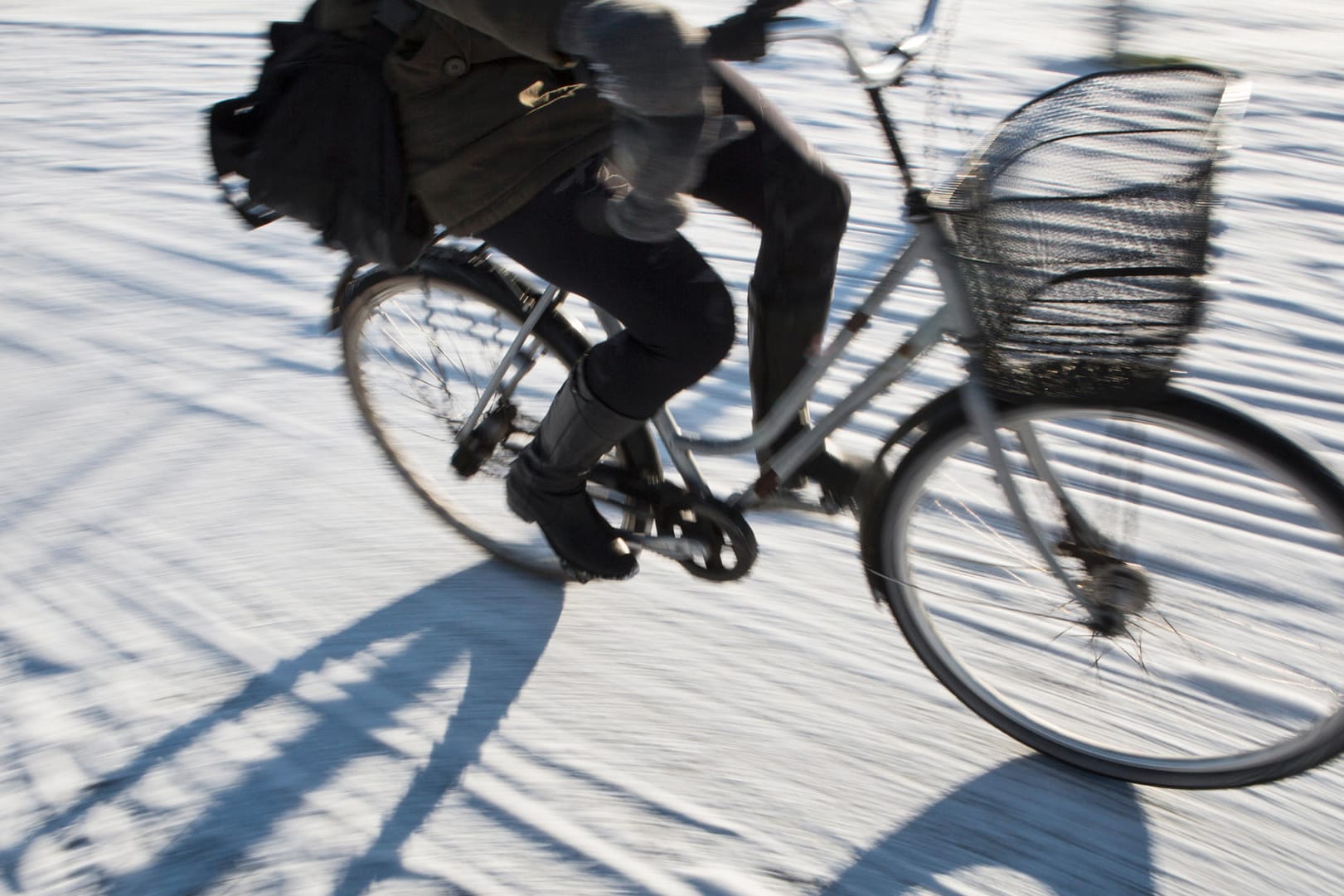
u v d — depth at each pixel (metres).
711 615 2.21
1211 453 2.50
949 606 2.18
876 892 1.68
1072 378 1.51
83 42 6.40
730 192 1.75
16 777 1.88
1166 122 1.35
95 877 1.71
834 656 2.11
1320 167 4.05
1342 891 1.67
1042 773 1.88
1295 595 2.13
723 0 6.38
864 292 3.23
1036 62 5.20
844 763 1.90
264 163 1.71
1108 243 1.36
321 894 1.69
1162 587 2.07
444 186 1.69
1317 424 2.71
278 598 2.29
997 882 1.70
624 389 1.80
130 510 2.56
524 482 2.02
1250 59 5.29
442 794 1.85
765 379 1.86
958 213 1.45
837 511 1.95
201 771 1.89
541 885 1.70
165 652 2.15
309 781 1.88
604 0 1.30
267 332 3.27
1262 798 1.81
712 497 2.00
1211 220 1.36
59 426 2.88
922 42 1.56
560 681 2.08
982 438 1.69
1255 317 3.14
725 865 1.73
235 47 6.12
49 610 2.26
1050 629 2.11
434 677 2.09
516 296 2.11
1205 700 1.95
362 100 1.67
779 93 4.85
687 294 1.67
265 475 2.67
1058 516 1.80
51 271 3.72
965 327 1.56
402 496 2.60
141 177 4.43
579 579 2.18
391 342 2.44
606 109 1.62
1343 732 1.68
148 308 3.45
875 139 4.30
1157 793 1.84
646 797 1.84
